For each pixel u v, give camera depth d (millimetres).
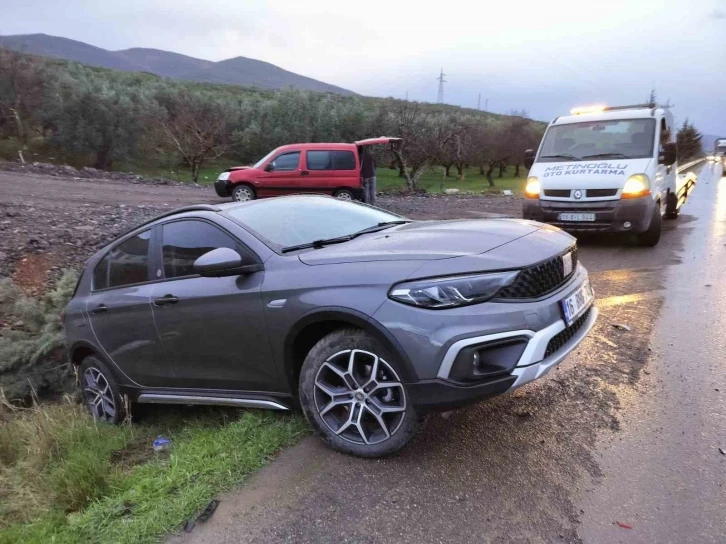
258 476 3135
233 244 3715
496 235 3496
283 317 3266
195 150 34938
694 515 2568
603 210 8539
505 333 2836
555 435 3326
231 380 3695
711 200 17422
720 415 3461
